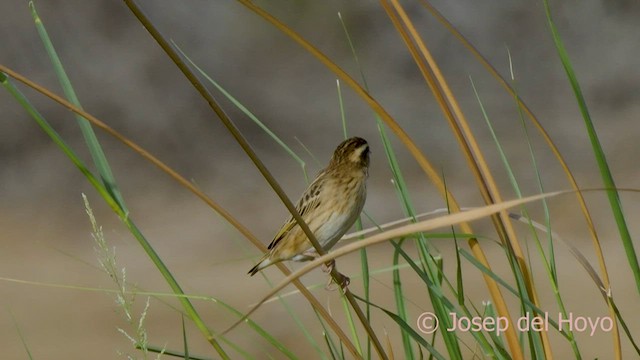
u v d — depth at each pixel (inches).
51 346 530.0
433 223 140.2
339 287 202.1
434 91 170.1
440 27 1047.6
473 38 1043.3
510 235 176.4
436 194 818.2
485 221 695.7
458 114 171.3
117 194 169.6
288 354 182.1
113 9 1016.9
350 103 1005.8
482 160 172.2
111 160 940.0
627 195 787.4
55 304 602.9
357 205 262.2
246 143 164.9
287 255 262.7
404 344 193.5
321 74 1027.3
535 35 1040.8
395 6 169.2
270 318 536.4
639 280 164.2
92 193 861.2
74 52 997.2
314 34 1050.1
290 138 974.4
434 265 193.6
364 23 1048.8
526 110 177.5
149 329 536.4
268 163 938.7
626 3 1035.9
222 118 162.7
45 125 165.9
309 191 262.7
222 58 1027.3
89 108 978.7
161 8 1037.2
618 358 173.0
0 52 987.3
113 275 171.2
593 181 835.4
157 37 153.7
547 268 176.1
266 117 994.1
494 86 1021.8
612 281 585.0
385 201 804.6
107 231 770.2
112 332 545.3
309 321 523.5
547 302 537.3
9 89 164.7
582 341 478.6
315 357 471.5
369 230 188.2
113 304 593.3
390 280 589.0
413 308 532.7
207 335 173.8
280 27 166.6
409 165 895.1
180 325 540.1
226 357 173.5
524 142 938.7
